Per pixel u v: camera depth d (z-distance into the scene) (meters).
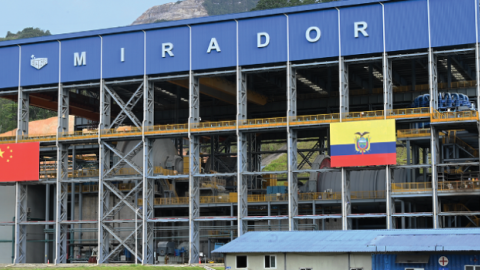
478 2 92.25
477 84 90.44
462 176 94.31
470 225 96.69
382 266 55.75
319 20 98.81
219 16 103.12
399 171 102.31
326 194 104.31
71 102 124.06
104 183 106.25
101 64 109.56
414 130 98.50
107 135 107.25
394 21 95.19
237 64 102.00
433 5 93.81
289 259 59.69
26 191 112.44
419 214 91.25
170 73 107.00
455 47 93.94
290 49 99.69
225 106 132.00
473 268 52.47
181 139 132.25
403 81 125.62
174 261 108.50
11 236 115.69
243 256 61.12
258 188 125.88
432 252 53.94
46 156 125.75
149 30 107.25
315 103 125.94
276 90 127.50
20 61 114.56
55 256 107.75
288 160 98.81
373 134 94.00
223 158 131.38
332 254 58.12
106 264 99.62
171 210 116.44
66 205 109.75
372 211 106.81
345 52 96.94
